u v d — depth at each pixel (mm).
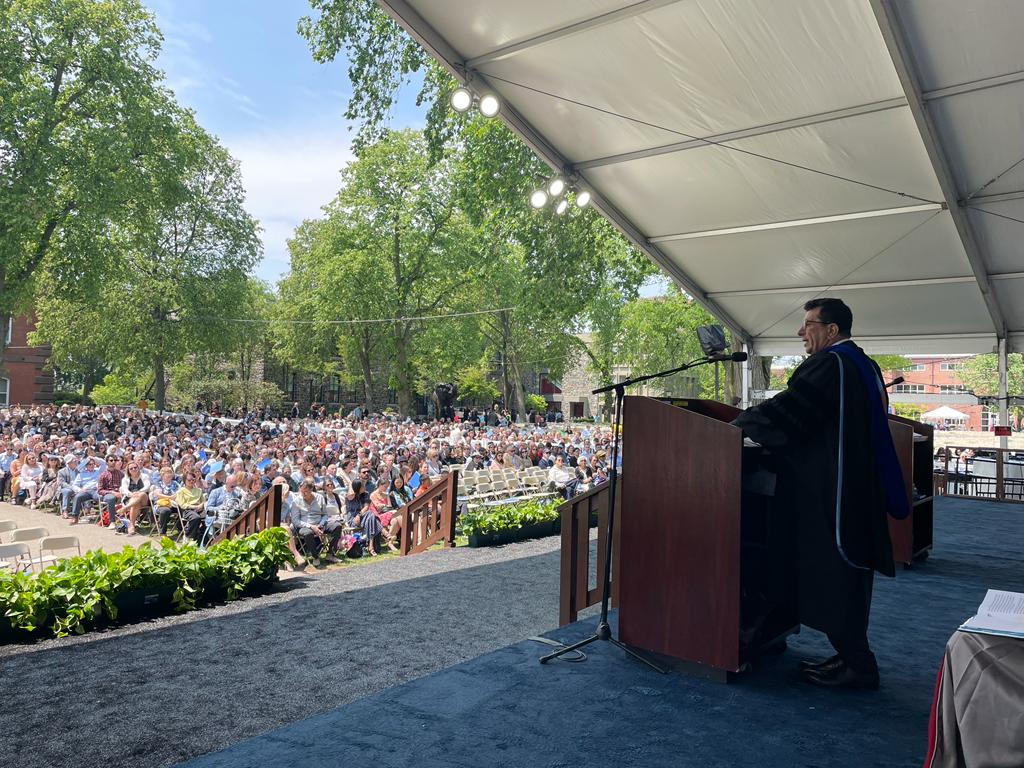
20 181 25828
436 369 46750
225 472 13180
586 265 16094
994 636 1377
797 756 2176
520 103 7828
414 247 41125
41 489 15727
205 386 47656
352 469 14070
